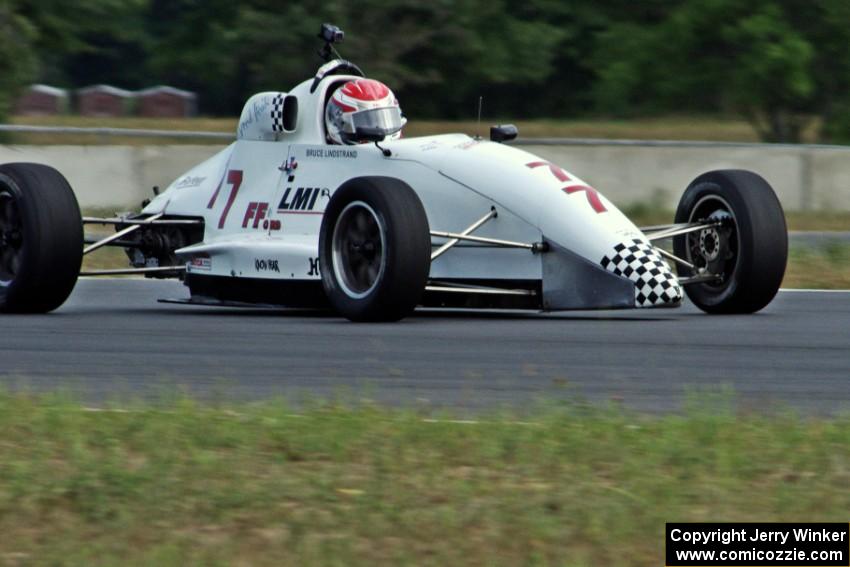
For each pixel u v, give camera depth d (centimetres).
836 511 1426
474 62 13325
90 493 1468
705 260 3042
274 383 2141
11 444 1666
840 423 1773
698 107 11362
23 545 1345
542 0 14300
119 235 3212
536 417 1817
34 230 2977
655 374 2233
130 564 1284
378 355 2414
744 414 1847
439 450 1636
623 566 1296
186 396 1927
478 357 2389
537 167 2870
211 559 1289
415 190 2947
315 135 3145
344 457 1609
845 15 10306
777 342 2598
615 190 5662
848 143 10369
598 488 1490
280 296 3019
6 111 9125
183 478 1518
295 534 1362
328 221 2833
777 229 2912
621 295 2667
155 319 3016
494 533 1357
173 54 13975
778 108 10425
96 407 1919
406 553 1312
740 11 10344
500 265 2830
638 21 14212
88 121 11419
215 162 3403
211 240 3231
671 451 1614
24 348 2527
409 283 2709
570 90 14900
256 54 12606
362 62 12400
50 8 10156
